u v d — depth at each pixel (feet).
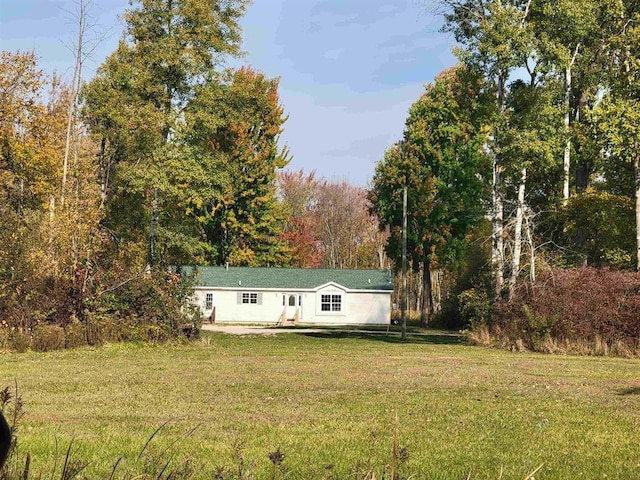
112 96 116.67
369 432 35.83
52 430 33.91
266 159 204.13
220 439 33.14
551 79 105.29
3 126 108.88
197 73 115.75
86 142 130.93
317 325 170.40
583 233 119.85
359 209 268.82
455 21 100.22
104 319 89.61
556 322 93.40
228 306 176.65
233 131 192.13
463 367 70.28
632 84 101.14
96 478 23.75
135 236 128.06
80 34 105.29
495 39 96.22
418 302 232.53
